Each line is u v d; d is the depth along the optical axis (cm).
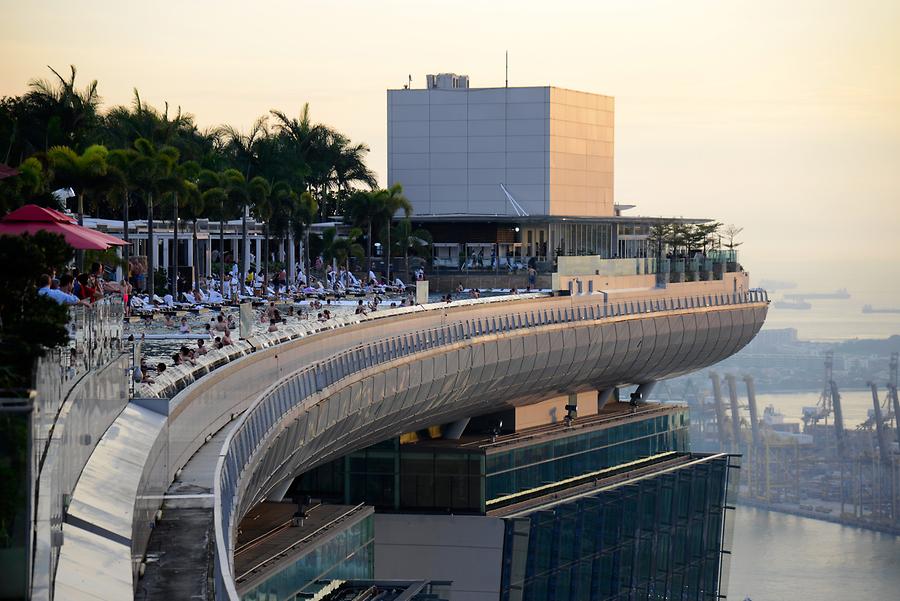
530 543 13362
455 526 12800
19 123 14962
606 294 18738
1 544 1941
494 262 19388
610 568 15100
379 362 9738
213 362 6353
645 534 15988
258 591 7456
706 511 17625
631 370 18788
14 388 2025
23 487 1948
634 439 17512
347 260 18812
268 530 8519
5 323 3453
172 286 13662
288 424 6638
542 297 17088
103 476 2909
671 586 16762
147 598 2708
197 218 15425
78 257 9475
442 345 11875
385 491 12888
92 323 3784
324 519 9025
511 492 13850
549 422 16375
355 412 9038
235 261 17625
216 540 2741
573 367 16350
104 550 2444
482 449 13088
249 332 8275
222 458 3934
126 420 3734
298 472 8925
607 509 15025
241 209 16200
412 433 13462
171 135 17862
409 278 19575
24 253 3909
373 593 9194
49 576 2056
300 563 8150
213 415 5278
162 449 3656
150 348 7994
